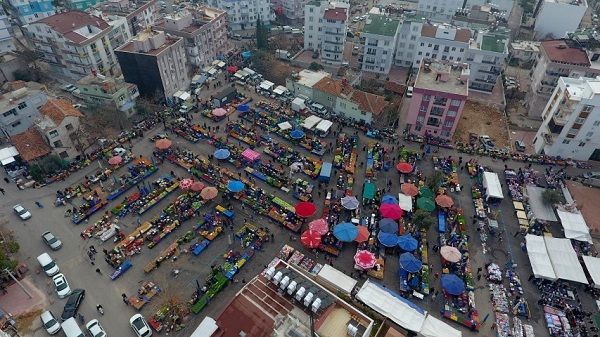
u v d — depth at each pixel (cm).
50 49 11500
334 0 14912
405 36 12888
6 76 11325
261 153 9231
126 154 9019
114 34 12194
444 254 6669
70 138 8688
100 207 7756
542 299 6344
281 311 4422
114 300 6275
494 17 14762
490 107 11356
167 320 6009
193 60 12169
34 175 8256
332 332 4284
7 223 7431
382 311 5675
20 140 8588
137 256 6900
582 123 8631
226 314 4434
